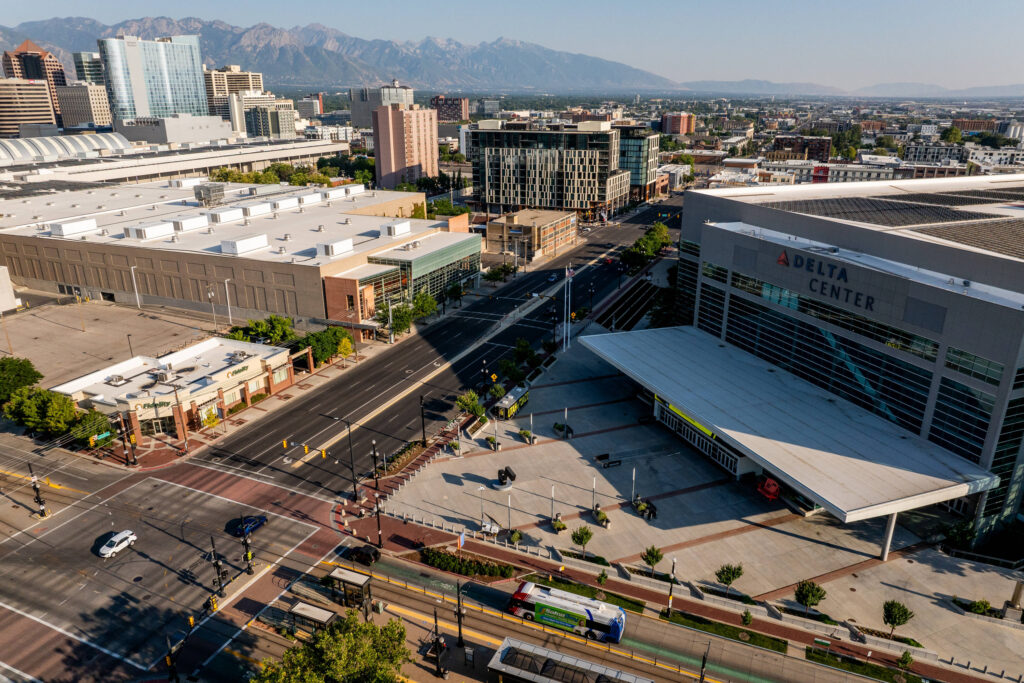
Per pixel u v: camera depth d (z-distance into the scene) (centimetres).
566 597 7200
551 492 9488
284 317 15600
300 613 6875
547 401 12344
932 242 9425
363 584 7100
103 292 17738
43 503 9212
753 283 11706
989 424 7881
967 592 7556
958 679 6431
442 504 9244
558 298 18575
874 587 7625
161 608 7350
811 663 6644
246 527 8562
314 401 12312
